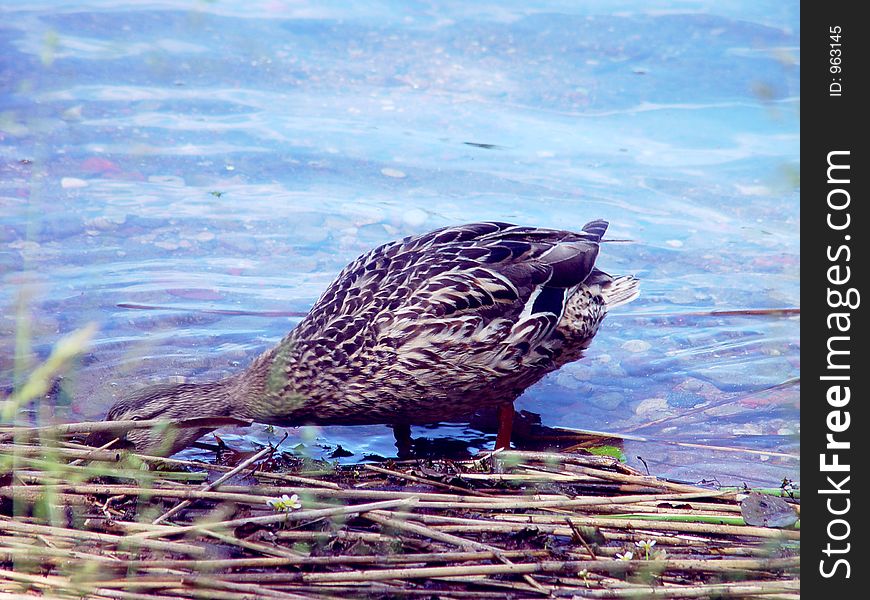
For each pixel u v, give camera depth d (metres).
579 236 10.05
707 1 16.66
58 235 11.62
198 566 6.92
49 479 7.65
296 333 9.52
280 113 14.34
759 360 10.48
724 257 11.98
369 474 8.41
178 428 8.77
